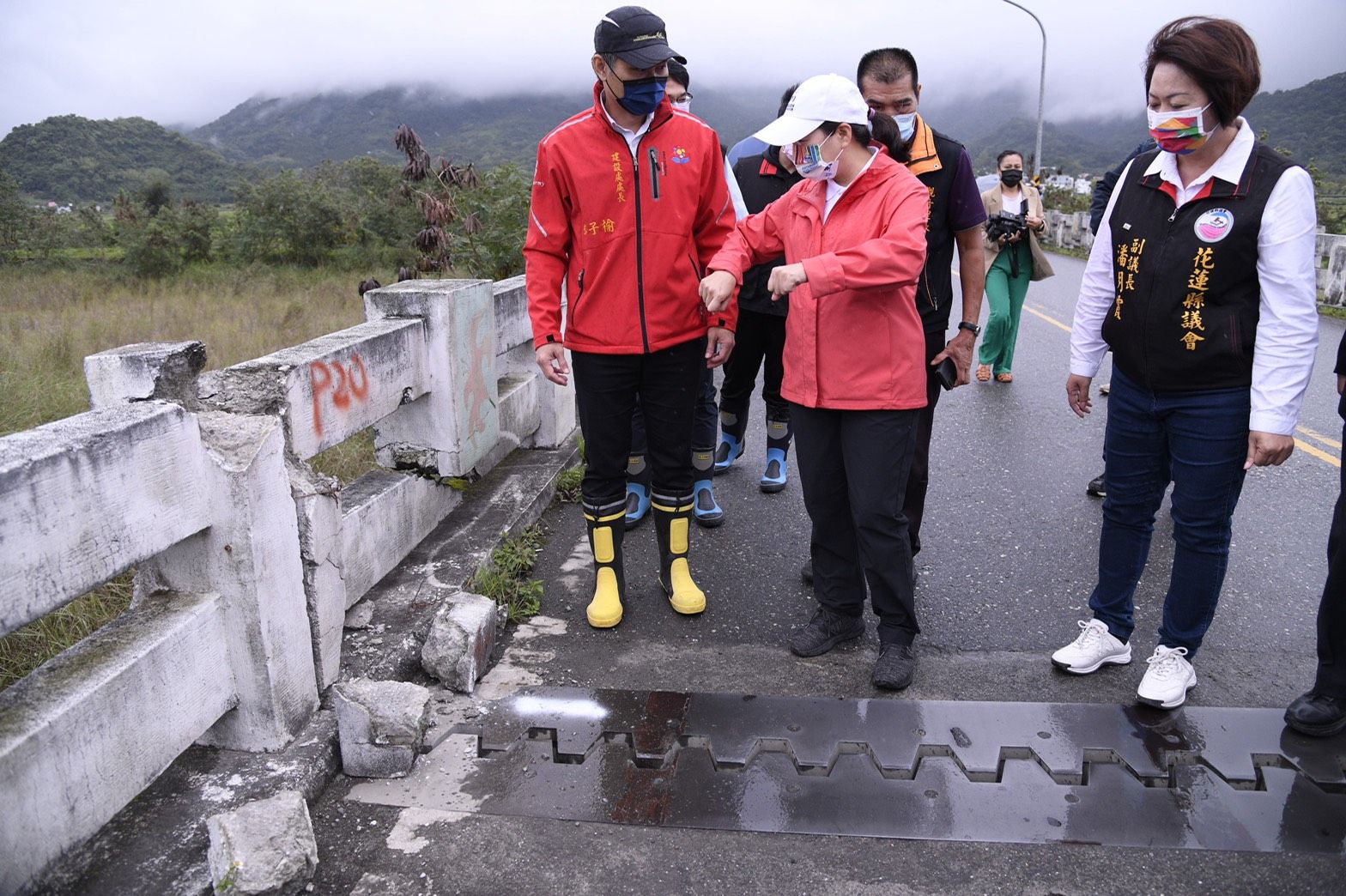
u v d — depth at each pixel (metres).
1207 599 2.87
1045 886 2.24
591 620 3.56
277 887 2.07
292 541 2.60
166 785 2.43
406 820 2.47
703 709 2.97
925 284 3.38
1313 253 2.54
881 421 2.98
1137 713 2.94
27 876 1.91
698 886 2.24
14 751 1.86
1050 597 3.83
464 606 3.28
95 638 2.25
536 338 3.37
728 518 4.69
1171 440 2.83
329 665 2.87
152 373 2.40
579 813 2.50
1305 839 2.38
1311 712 2.78
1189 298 2.65
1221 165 2.56
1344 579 2.64
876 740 2.80
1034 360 8.75
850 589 3.33
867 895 2.21
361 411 3.42
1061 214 23.72
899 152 3.07
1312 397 7.15
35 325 9.27
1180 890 2.22
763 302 4.42
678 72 4.13
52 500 1.88
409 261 18.88
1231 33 2.42
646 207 3.22
